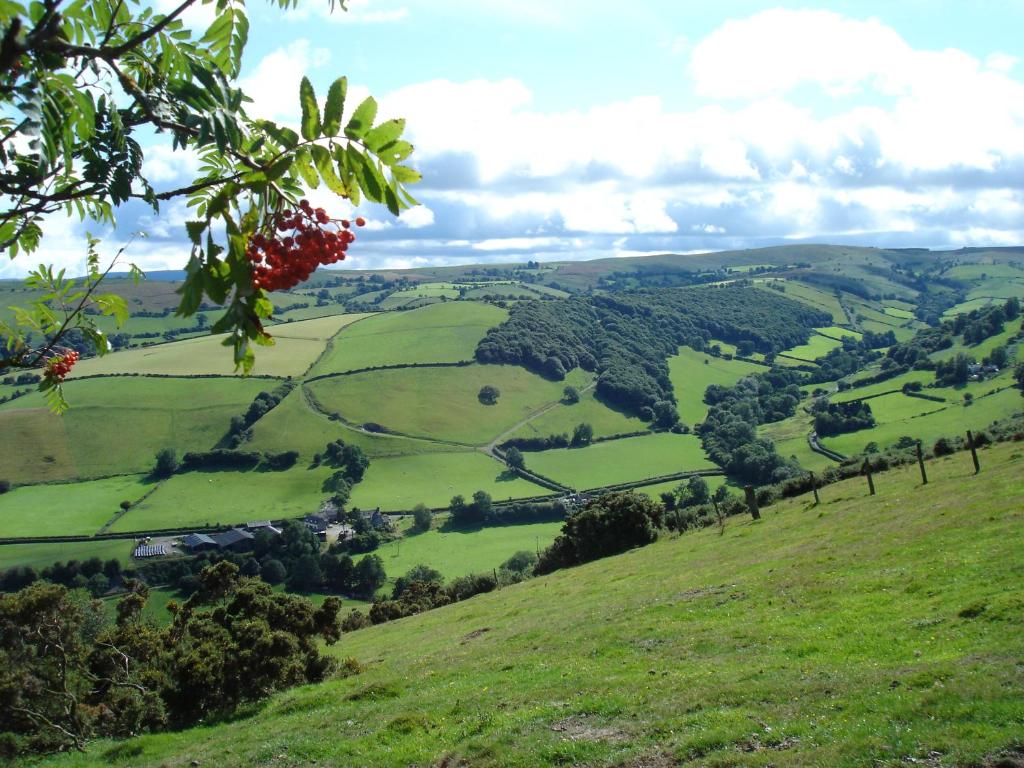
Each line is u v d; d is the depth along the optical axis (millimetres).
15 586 75250
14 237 4469
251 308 3355
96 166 3568
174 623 29578
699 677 17094
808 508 41250
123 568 79188
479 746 15258
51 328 5891
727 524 46875
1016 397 108875
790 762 11430
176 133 3635
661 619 23781
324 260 3602
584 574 41594
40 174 3408
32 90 3242
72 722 23281
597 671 19531
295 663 26125
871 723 12148
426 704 19750
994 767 10078
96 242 5805
